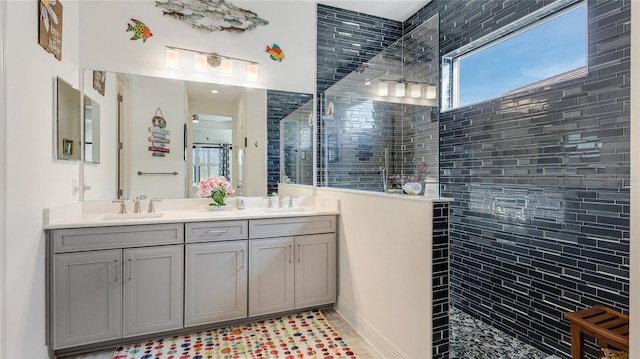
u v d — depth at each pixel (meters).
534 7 2.14
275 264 2.50
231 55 2.91
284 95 3.12
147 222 2.14
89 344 2.04
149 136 2.67
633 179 0.77
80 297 2.00
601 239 1.79
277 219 2.51
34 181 1.77
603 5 1.78
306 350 2.11
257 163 3.04
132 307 2.12
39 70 1.81
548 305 2.07
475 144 2.61
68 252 1.97
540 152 2.12
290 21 3.13
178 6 2.73
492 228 2.46
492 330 2.43
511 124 2.32
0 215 1.46
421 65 2.51
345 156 3.10
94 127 2.48
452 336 2.34
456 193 2.79
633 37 0.77
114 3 2.55
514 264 2.29
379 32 3.49
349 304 2.50
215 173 2.89
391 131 2.80
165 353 2.06
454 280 2.83
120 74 2.57
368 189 2.75
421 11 3.29
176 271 2.22
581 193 1.89
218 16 2.87
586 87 1.86
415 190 2.52
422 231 1.74
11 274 1.54
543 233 2.10
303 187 3.20
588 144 1.85
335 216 2.70
